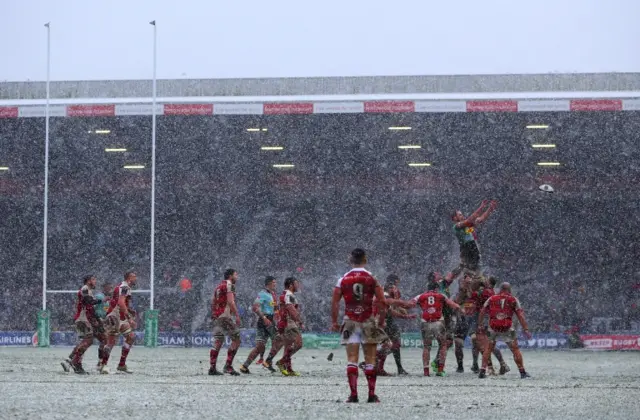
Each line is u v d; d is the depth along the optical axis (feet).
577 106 157.58
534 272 198.18
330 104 161.58
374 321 41.32
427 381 59.06
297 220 201.57
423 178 196.03
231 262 202.90
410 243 199.82
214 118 186.19
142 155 194.70
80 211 201.57
